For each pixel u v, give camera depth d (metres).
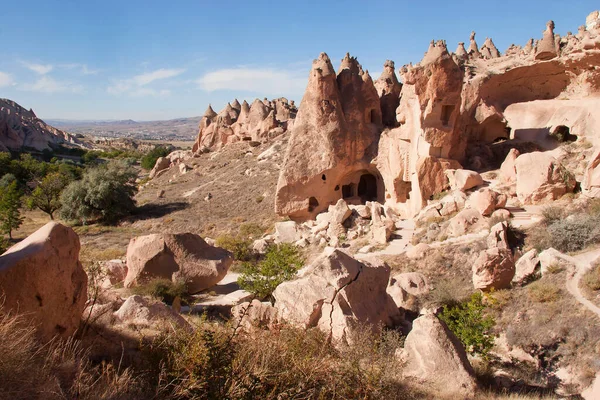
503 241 23.31
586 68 39.12
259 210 49.19
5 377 5.94
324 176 40.25
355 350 9.65
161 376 7.09
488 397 10.79
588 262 19.27
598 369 13.48
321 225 35.38
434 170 33.78
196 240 24.56
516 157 31.44
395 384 9.11
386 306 14.84
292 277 21.94
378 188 41.81
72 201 55.19
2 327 6.61
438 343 10.99
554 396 12.55
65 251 8.77
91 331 9.74
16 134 140.38
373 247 29.30
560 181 27.53
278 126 74.44
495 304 18.56
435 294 19.78
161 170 78.81
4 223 48.62
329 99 40.19
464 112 40.59
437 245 25.98
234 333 8.10
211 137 81.06
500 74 42.22
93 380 7.15
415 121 35.53
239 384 7.03
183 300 21.70
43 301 7.95
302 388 7.54
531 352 15.56
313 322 12.98
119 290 22.19
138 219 53.41
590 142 34.94
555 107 39.31
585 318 15.70
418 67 33.53
